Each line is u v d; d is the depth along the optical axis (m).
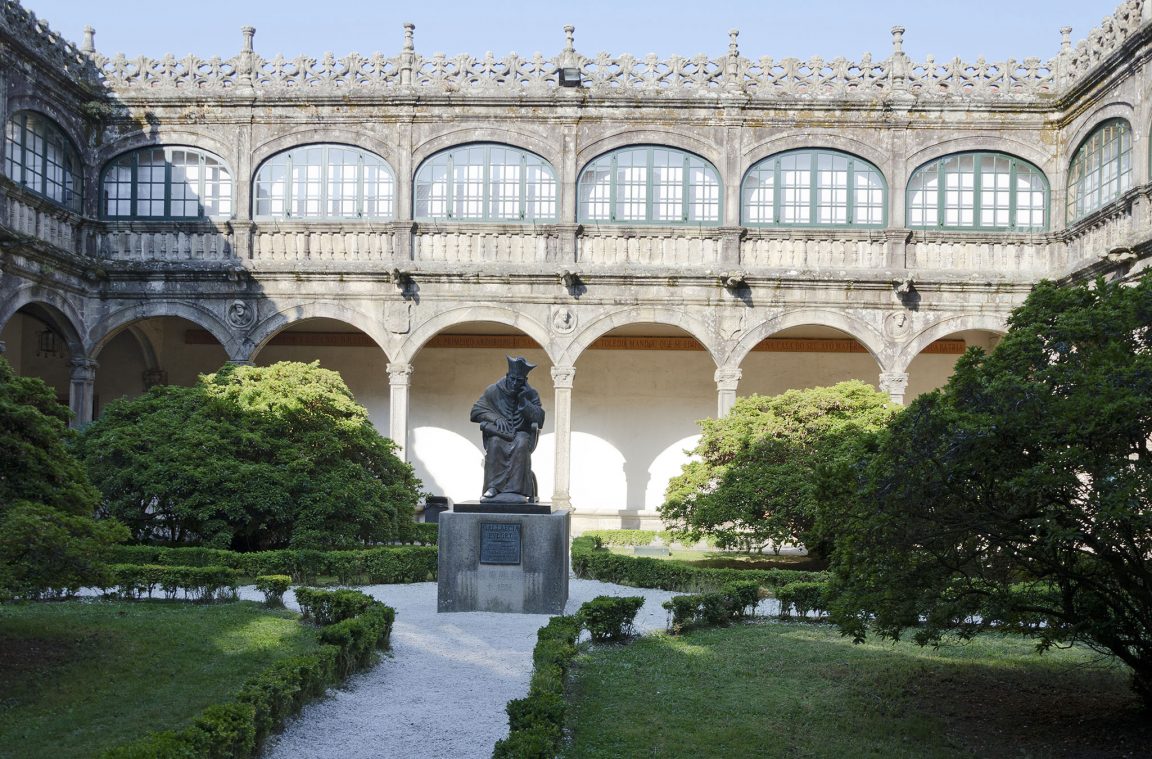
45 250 24.33
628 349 32.47
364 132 27.72
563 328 27.14
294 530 19.30
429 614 14.98
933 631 10.18
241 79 27.72
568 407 27.03
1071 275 25.20
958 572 10.32
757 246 27.31
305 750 9.07
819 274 26.86
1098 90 24.78
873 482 9.54
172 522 19.66
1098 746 9.20
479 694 10.83
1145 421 8.62
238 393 21.11
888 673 11.73
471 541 15.13
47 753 8.66
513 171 27.78
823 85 27.47
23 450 10.93
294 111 27.73
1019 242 27.09
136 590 16.33
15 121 24.05
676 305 27.09
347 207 27.88
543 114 27.58
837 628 14.57
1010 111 27.23
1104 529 8.73
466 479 32.28
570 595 17.14
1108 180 24.58
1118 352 9.03
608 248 27.42
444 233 27.45
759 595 17.16
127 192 27.72
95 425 20.86
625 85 27.53
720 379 26.97
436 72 27.75
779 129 27.44
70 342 26.64
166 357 32.19
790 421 21.00
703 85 27.56
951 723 9.92
